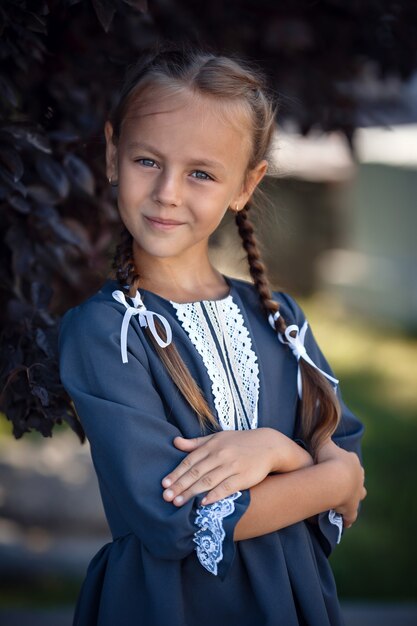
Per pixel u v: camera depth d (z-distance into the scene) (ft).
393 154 42.78
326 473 6.52
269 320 7.11
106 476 6.05
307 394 6.98
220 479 5.97
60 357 6.30
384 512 19.72
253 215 9.36
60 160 7.95
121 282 6.55
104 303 6.38
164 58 6.56
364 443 25.43
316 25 10.81
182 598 6.15
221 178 6.39
